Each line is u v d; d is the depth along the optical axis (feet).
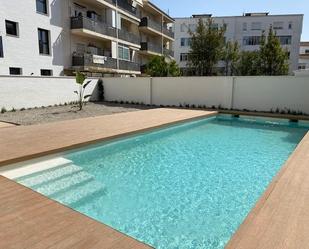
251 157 22.33
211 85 50.37
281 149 24.86
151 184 16.61
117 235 8.57
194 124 36.94
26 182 15.79
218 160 21.47
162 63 82.64
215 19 151.84
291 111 43.70
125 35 86.53
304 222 9.22
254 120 41.83
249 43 150.92
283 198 11.09
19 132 23.98
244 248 7.81
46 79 48.98
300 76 42.42
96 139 21.67
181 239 11.03
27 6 55.36
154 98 56.44
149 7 104.68
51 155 18.54
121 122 30.35
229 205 13.98
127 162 20.80
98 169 19.12
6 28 52.24
